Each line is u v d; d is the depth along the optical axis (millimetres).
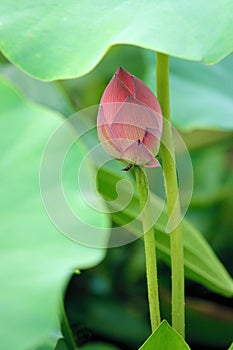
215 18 1322
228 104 2020
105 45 1321
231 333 2018
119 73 1361
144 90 1364
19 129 1396
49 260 1270
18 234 1296
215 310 2021
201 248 1549
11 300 1232
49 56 1331
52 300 1230
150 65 2004
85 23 1348
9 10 1370
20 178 1348
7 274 1257
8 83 1427
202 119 1979
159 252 1676
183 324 1465
